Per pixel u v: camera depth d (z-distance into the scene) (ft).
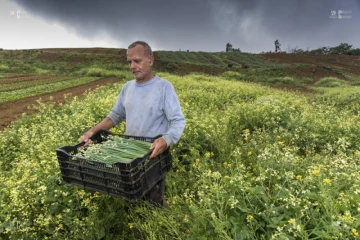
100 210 9.50
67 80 83.76
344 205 6.97
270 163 9.86
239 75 107.76
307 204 7.12
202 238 6.89
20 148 16.38
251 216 6.77
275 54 207.10
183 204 9.41
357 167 9.74
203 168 11.35
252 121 20.47
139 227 8.52
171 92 8.89
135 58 8.66
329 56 189.57
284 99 30.55
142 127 9.17
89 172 7.85
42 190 9.02
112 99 24.84
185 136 14.70
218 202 7.39
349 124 19.06
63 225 8.99
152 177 8.36
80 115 19.76
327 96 43.70
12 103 43.19
